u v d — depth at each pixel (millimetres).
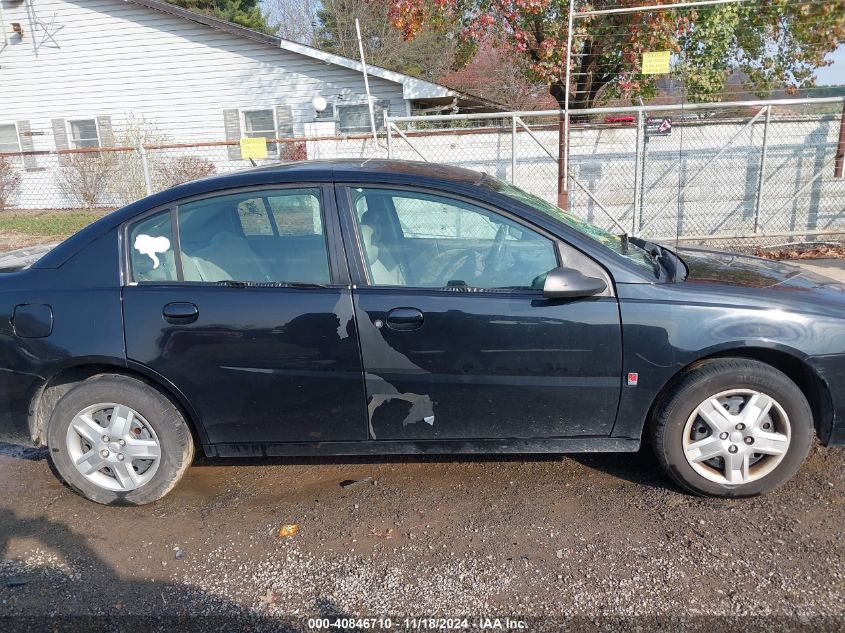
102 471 3416
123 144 16484
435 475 3617
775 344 3059
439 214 3260
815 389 3168
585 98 12656
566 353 3115
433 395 3203
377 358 3166
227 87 16844
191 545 3076
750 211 10070
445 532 3084
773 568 2730
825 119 9547
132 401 3277
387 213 3293
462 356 3143
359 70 16266
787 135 9750
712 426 3150
